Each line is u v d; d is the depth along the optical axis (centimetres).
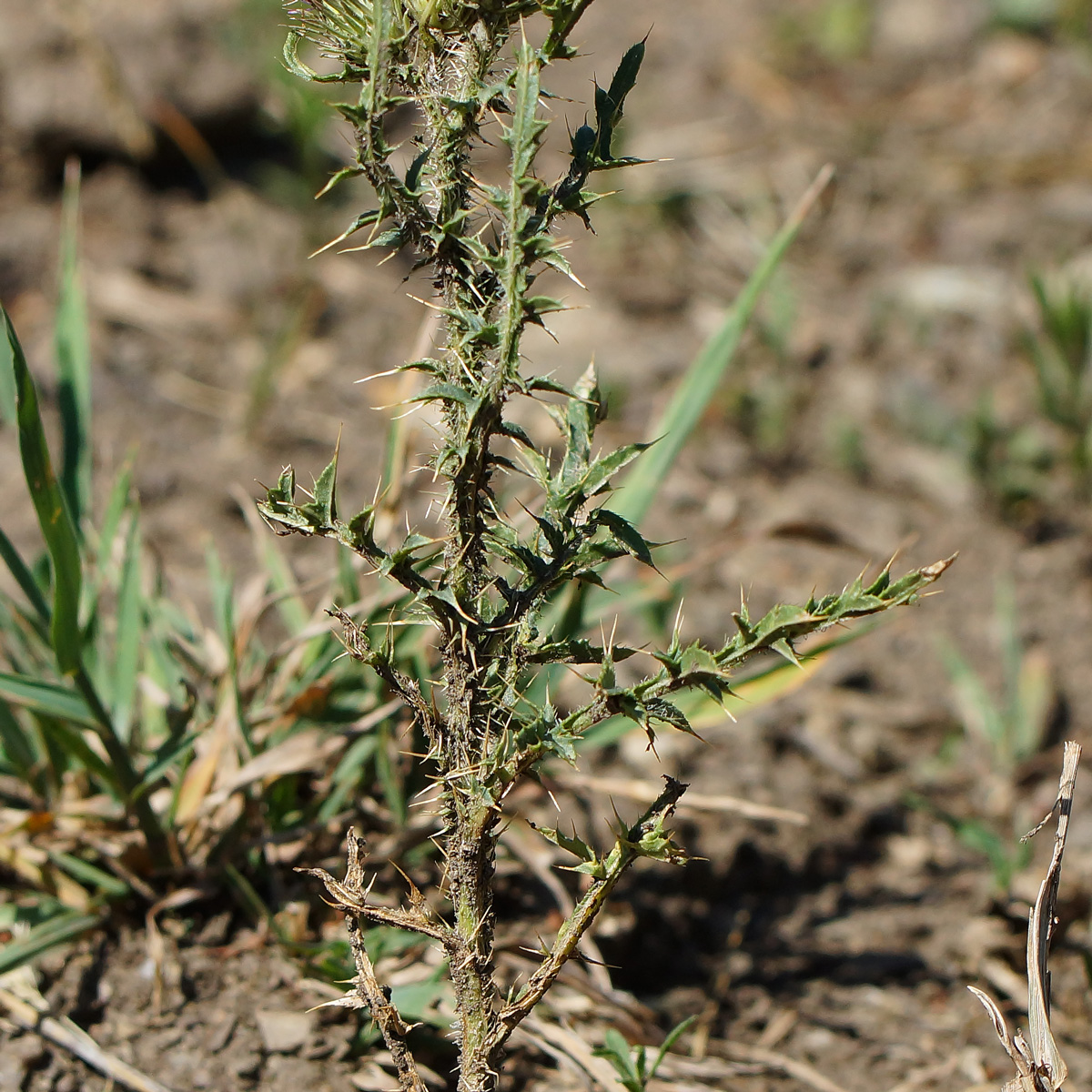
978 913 278
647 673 318
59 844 237
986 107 635
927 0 706
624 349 465
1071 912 271
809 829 297
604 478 146
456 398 133
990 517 402
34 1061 211
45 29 509
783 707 330
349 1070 215
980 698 320
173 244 501
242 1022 219
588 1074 218
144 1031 219
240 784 228
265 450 408
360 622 243
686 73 656
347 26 136
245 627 255
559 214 135
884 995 260
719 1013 255
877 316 489
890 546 389
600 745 262
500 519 150
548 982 154
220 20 530
